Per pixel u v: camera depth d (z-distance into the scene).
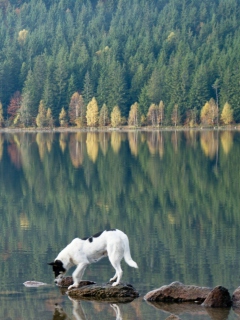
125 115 132.12
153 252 19.38
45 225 24.48
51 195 33.38
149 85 130.25
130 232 22.75
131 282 16.08
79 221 25.34
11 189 36.19
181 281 16.19
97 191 34.62
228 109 117.75
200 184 36.62
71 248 15.23
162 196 32.22
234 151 60.00
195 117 121.75
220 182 37.31
